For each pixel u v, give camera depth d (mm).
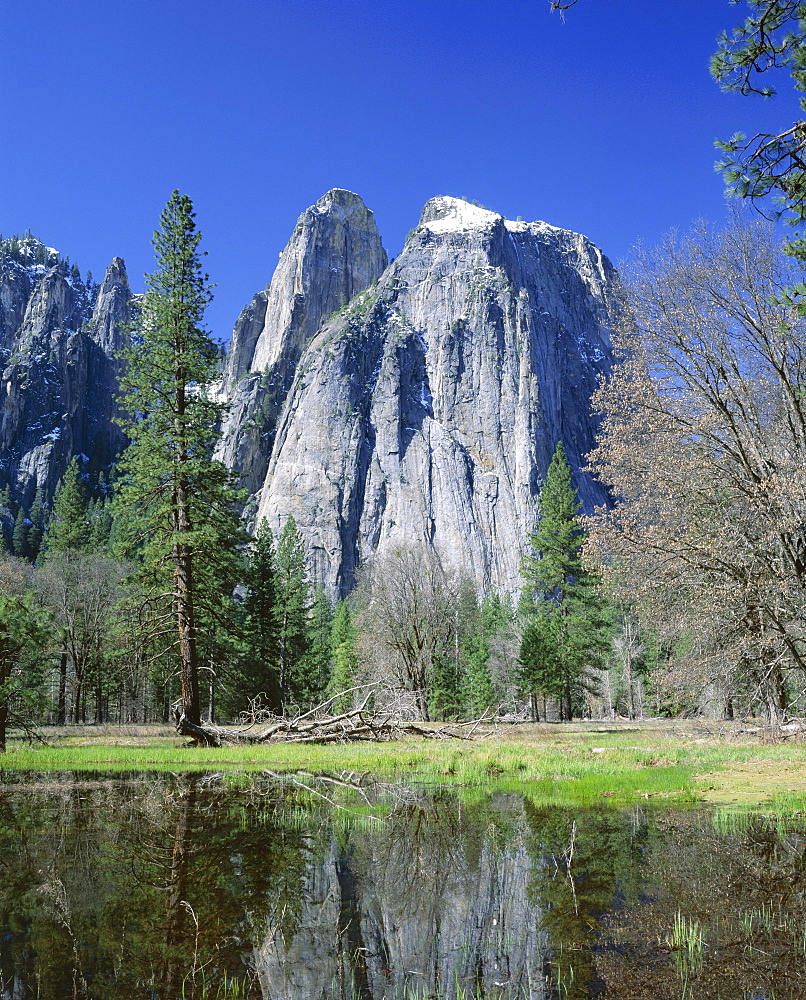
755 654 19891
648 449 21031
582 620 45250
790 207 8828
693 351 19266
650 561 20047
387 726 26594
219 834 8883
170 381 28125
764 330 18219
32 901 6051
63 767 16906
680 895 6219
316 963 4707
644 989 4281
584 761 17453
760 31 7992
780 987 4289
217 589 28219
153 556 25797
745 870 7008
